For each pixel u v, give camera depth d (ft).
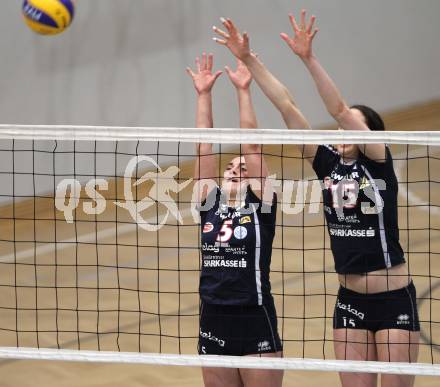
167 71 111.04
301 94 126.11
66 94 101.86
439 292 67.46
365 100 133.90
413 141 38.04
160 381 54.80
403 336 39.42
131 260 81.05
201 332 40.29
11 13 95.76
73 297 71.10
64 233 90.84
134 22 106.83
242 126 42.68
